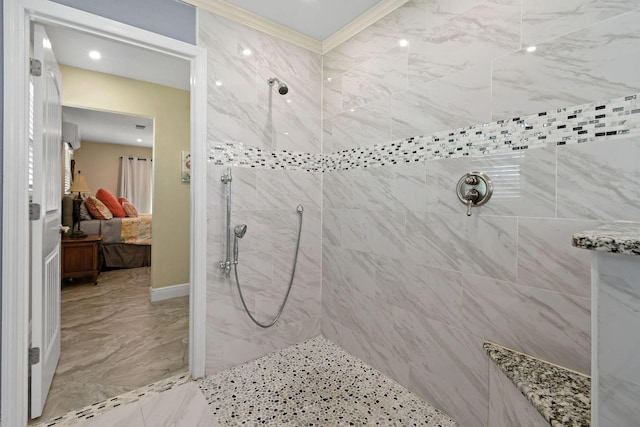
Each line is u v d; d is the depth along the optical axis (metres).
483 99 1.42
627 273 0.58
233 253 1.98
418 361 1.72
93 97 2.90
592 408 0.64
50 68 1.69
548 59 1.21
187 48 1.79
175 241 3.41
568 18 1.16
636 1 1.01
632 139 1.02
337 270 2.30
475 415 1.45
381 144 1.93
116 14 1.59
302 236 2.33
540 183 1.24
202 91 1.84
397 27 1.82
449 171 1.56
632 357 0.58
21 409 1.39
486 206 1.42
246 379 1.88
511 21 1.32
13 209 1.35
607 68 1.07
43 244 1.55
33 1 1.38
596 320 0.63
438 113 1.61
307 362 2.08
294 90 2.27
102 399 1.68
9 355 1.35
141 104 3.16
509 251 1.34
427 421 1.54
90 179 6.97
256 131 2.08
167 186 3.35
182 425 1.49
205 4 1.85
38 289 1.50
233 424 1.50
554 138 1.20
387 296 1.91
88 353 2.19
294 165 2.28
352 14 2.00
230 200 1.94
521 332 1.30
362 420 1.53
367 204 2.04
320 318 2.47
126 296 3.46
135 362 2.08
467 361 1.49
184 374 1.93
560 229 1.19
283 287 2.24
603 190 1.09
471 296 1.48
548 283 1.23
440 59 1.60
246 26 2.03
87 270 3.86
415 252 1.74
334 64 2.29
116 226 4.71
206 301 1.89
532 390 1.02
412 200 1.75
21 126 1.36
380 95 1.94
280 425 1.49
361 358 2.10
